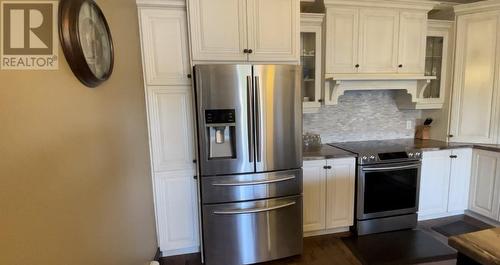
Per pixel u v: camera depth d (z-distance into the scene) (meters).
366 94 3.31
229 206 2.17
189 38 2.19
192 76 2.20
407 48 2.94
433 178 2.93
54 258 0.93
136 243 1.87
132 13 2.04
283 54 2.36
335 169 2.64
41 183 0.88
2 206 0.73
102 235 1.32
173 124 2.35
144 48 2.23
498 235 0.98
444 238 2.67
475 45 2.93
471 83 2.99
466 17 2.95
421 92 3.13
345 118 3.28
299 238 2.37
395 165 2.70
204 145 2.09
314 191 2.62
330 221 2.70
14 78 0.80
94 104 1.28
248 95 2.08
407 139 3.42
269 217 2.25
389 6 2.81
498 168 2.75
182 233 2.48
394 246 2.55
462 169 3.00
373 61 2.88
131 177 1.82
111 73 1.50
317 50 2.82
